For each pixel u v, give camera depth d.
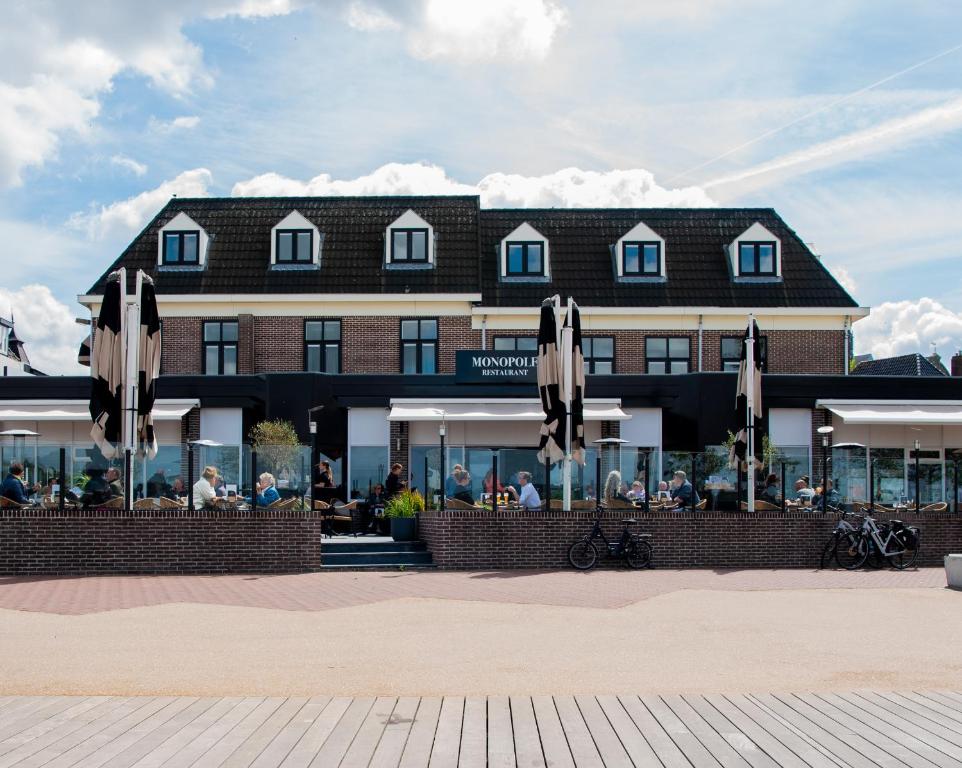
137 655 11.43
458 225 38.88
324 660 11.16
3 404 29.77
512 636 12.76
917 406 31.73
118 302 20.64
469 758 7.44
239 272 37.19
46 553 19.88
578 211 40.81
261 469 20.72
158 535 20.00
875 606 15.73
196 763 7.32
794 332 37.03
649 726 8.30
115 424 20.36
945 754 7.57
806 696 9.39
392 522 22.66
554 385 22.22
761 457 23.75
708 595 16.84
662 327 36.84
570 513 21.12
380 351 36.25
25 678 10.20
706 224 40.22
